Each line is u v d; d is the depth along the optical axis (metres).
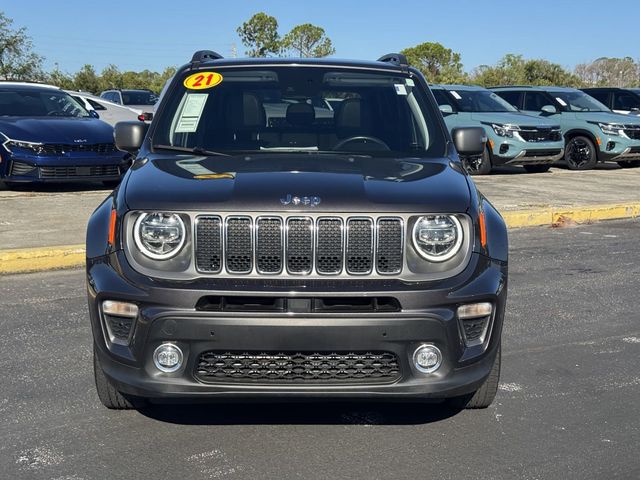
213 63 5.29
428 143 4.80
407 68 5.39
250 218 3.59
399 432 4.07
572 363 5.19
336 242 3.61
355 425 4.15
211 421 4.18
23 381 4.70
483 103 15.89
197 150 4.63
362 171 4.11
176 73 5.27
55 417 4.20
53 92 12.68
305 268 3.61
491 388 4.19
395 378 3.62
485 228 3.87
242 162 4.30
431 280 3.62
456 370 3.64
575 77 44.06
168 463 3.70
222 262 3.59
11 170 10.97
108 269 3.69
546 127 15.18
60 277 7.26
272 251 3.60
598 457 3.81
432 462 3.74
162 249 3.61
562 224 10.54
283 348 3.50
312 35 57.28
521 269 7.93
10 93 12.22
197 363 3.55
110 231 3.78
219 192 3.70
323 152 4.66
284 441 3.95
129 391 3.67
